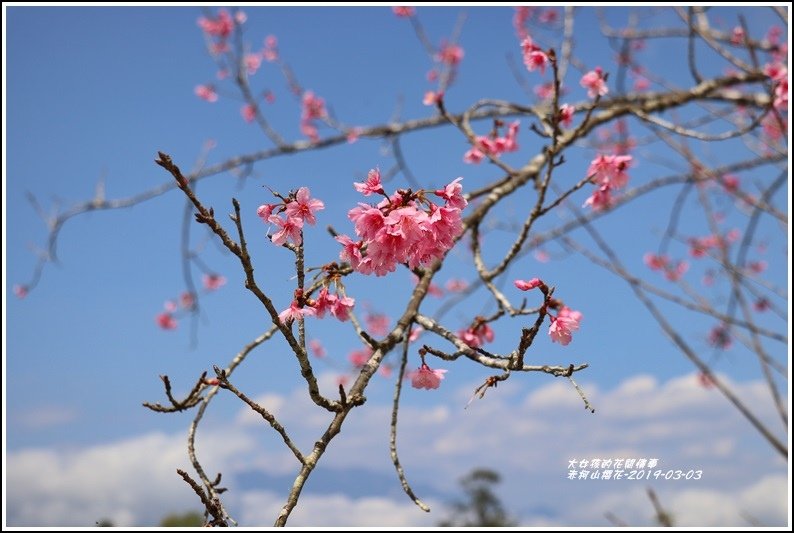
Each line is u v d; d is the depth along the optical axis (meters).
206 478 2.70
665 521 2.51
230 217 2.11
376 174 2.39
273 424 2.33
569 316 2.70
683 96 5.22
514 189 4.21
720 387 3.29
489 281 3.54
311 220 2.41
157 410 2.64
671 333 3.42
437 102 4.65
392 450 2.74
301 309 2.43
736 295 3.94
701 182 6.26
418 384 2.83
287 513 2.25
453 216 2.33
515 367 2.45
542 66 3.76
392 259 2.35
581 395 2.33
